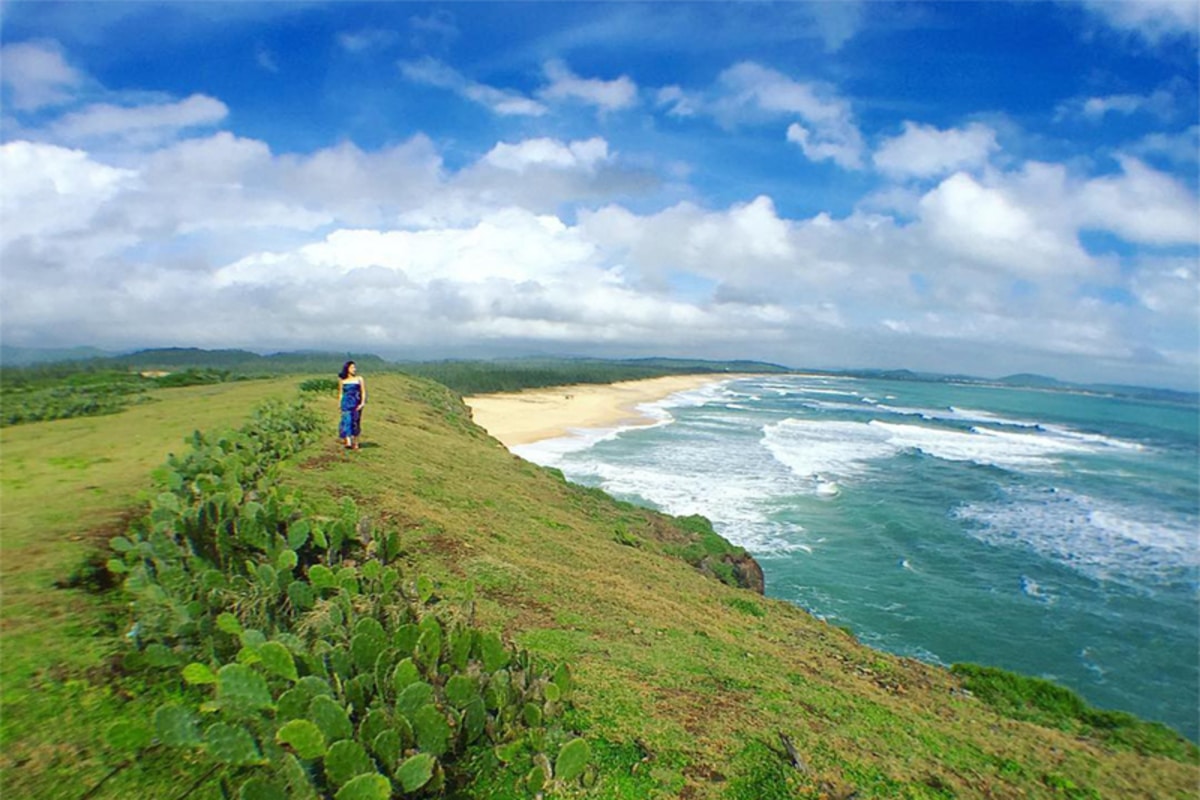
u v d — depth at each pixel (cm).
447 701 517
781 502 3008
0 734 436
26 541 774
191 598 608
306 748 401
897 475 3866
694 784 518
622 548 1449
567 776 482
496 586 920
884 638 1772
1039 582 2192
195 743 407
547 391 8462
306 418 1756
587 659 724
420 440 1995
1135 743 943
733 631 1039
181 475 958
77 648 548
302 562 789
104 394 2730
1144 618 1934
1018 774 721
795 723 680
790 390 14150
